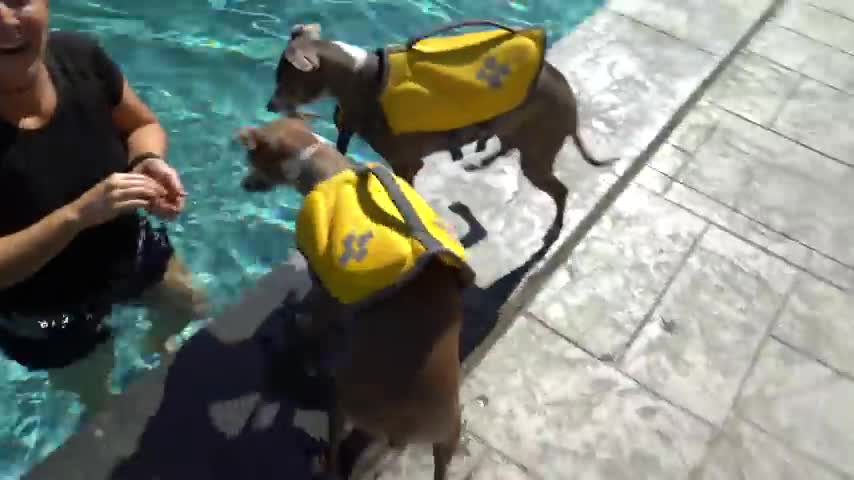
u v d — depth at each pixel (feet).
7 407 8.69
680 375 9.25
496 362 9.11
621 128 12.27
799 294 10.40
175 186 7.11
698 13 15.12
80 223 6.09
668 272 10.39
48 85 6.28
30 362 7.97
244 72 13.19
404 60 8.26
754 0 15.79
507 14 15.83
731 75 14.05
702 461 8.47
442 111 8.29
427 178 10.87
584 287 10.04
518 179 11.01
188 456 7.52
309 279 9.21
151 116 7.80
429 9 15.49
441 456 7.00
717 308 10.06
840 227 11.43
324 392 8.14
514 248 10.06
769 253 10.91
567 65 13.38
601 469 8.25
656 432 8.65
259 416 7.89
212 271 10.59
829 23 15.69
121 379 8.84
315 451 7.72
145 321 8.91
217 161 11.84
